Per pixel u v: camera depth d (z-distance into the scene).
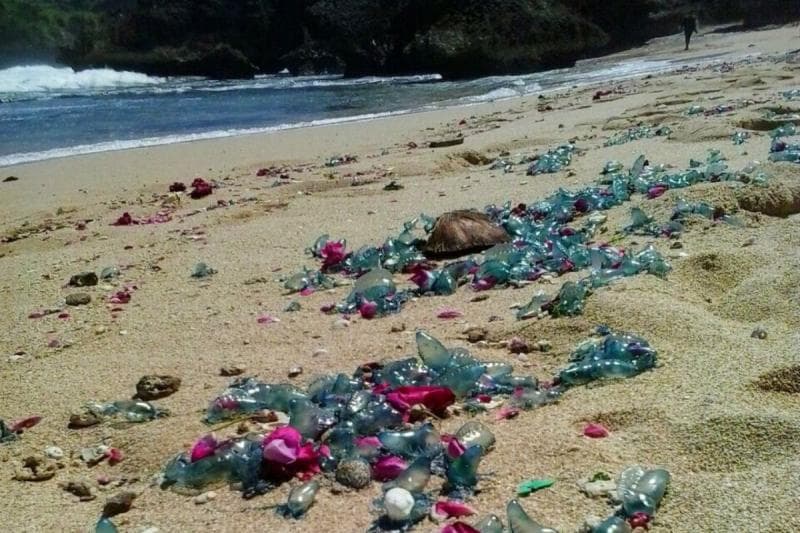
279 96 26.38
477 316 5.15
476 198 8.42
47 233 9.04
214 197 10.27
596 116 14.31
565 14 33.22
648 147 9.90
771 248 5.55
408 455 3.53
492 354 4.54
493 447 3.50
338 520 3.13
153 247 7.89
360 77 33.81
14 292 6.81
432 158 11.29
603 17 35.44
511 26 31.75
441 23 32.25
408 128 16.09
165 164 13.19
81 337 5.62
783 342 4.17
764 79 15.87
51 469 3.83
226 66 36.47
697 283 5.22
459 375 4.10
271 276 6.57
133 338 5.48
